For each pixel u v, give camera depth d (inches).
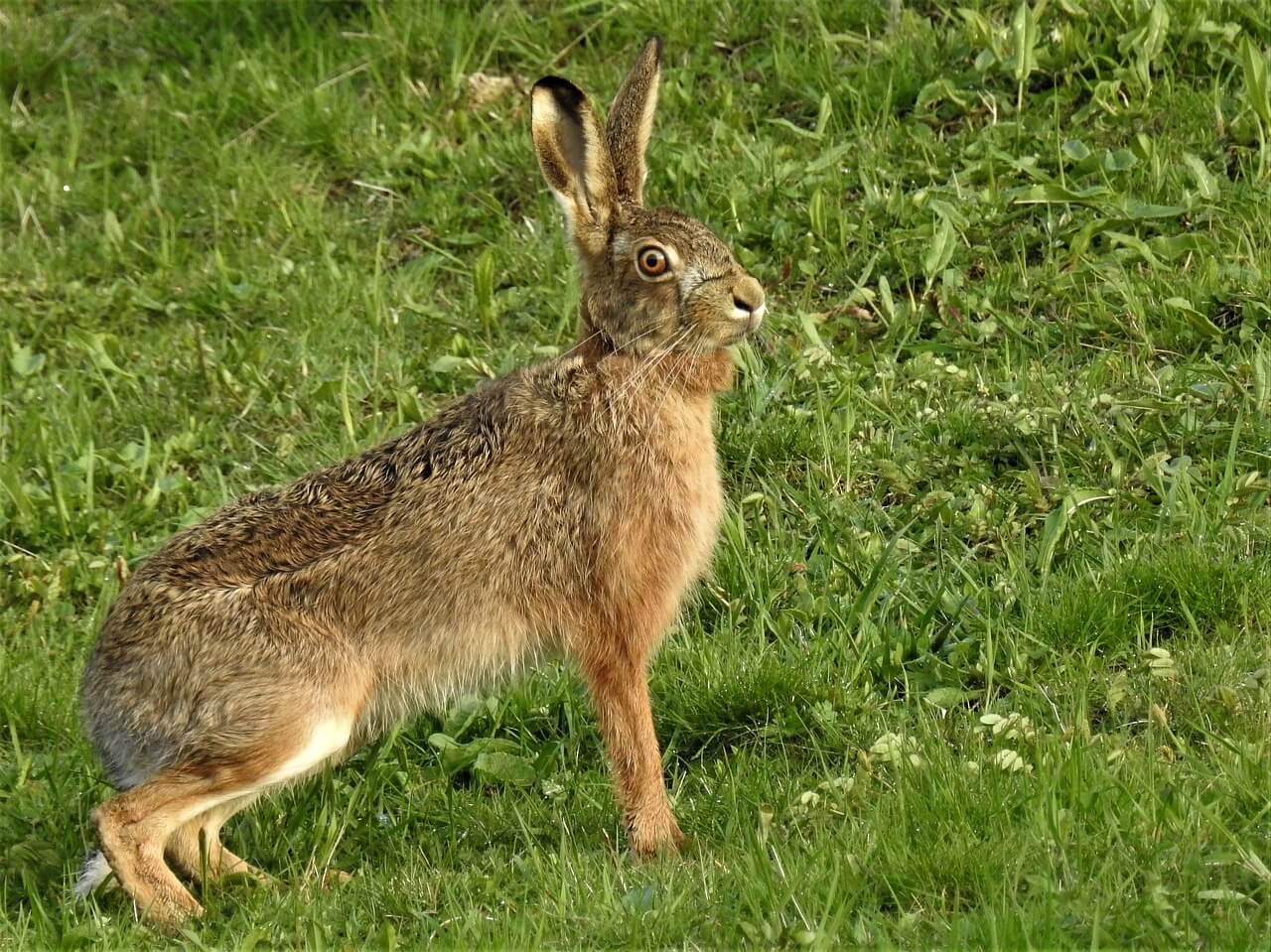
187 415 575.5
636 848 392.8
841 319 561.6
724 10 693.9
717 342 398.0
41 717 464.4
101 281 649.0
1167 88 608.4
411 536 399.5
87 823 412.8
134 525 531.5
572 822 412.2
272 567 396.2
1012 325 542.3
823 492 500.4
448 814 419.8
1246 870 329.4
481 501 402.0
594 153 405.7
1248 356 510.3
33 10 786.8
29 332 623.5
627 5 701.3
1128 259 557.6
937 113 636.1
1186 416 491.5
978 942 322.3
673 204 618.2
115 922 379.6
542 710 456.1
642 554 402.0
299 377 582.6
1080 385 516.4
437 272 629.9
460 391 566.9
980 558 476.7
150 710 387.2
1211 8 628.7
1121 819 350.6
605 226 409.1
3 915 375.6
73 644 488.7
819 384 533.0
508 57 717.9
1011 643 435.5
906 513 490.0
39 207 684.7
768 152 624.1
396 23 732.7
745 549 479.5
